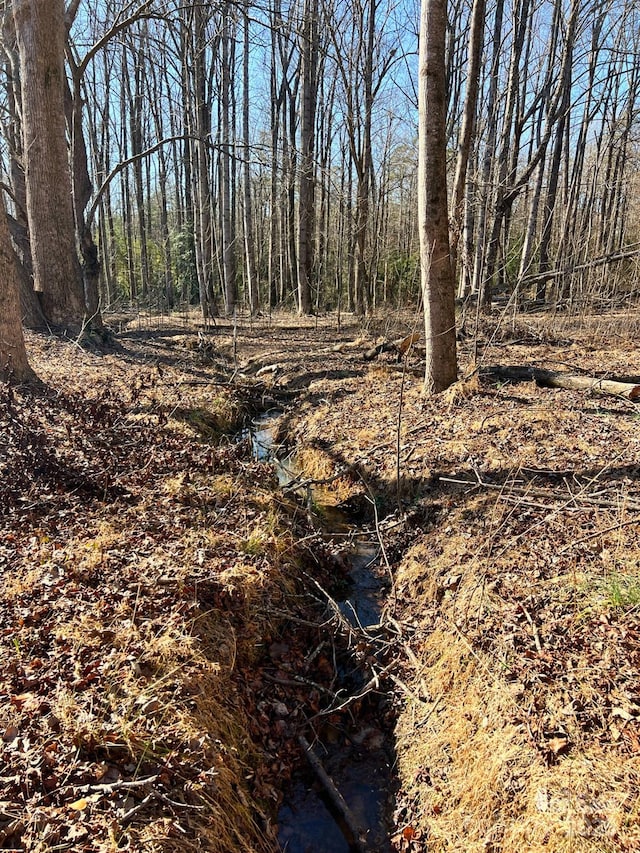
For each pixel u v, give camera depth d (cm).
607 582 372
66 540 439
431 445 661
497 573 418
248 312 2441
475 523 502
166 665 326
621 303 1577
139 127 2605
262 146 1229
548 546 435
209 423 845
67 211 1121
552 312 1490
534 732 290
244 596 423
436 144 698
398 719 380
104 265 3009
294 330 1708
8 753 251
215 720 321
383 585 519
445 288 770
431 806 310
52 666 307
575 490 502
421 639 424
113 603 368
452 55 1773
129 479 565
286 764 354
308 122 1953
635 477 506
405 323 1433
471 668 354
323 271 2933
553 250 2214
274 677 405
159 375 1009
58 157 1084
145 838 231
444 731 339
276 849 297
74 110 1212
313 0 1767
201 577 416
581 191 2464
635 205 2502
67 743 263
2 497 491
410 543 542
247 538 494
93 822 231
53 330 1145
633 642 323
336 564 546
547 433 635
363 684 415
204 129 2034
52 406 722
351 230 1970
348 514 644
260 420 980
